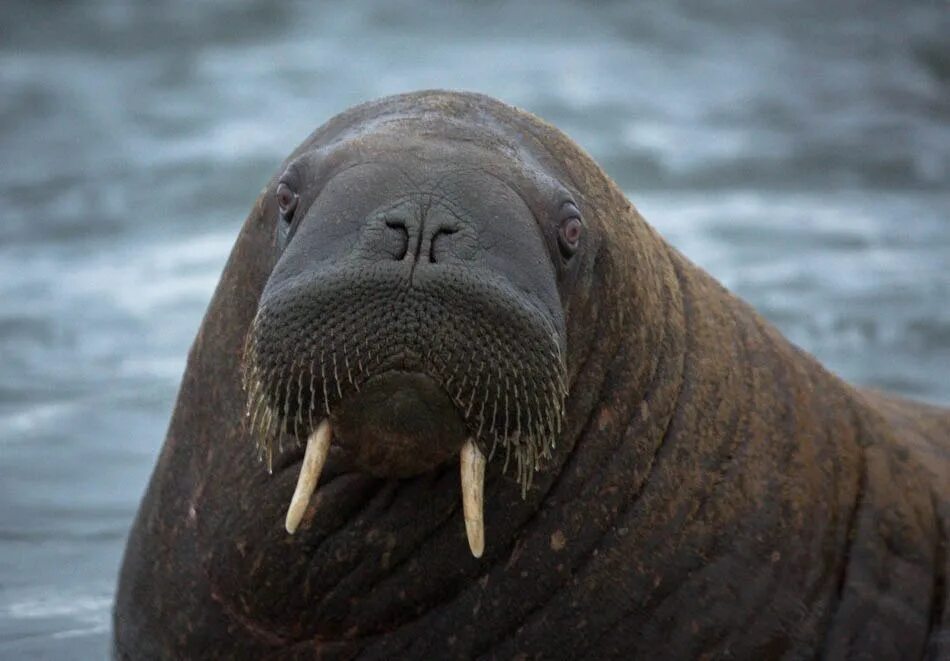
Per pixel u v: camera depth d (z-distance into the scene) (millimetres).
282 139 93375
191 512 24516
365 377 19719
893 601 26016
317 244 20641
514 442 20453
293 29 130125
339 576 23375
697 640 24266
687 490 24297
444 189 21000
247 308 24094
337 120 24703
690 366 24984
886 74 119250
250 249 24219
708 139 94750
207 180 84188
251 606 23828
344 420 20250
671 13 137750
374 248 20109
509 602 23516
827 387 27312
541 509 23375
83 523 36781
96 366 51531
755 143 93938
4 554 34562
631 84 111625
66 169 87562
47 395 48156
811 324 54188
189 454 24875
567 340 23031
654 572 24000
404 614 23562
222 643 24312
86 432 44406
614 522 23812
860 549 26078
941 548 27109
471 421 20203
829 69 120375
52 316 58344
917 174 87500
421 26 130875
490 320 19828
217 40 127125
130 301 60688
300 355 19844
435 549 23219
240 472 23766
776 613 24859
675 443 24359
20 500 38312
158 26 130875
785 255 66062
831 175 86750
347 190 21094
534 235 21344
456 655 23625
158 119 100375
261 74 113812
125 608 26000
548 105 103000
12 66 118312
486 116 23984
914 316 55375
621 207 24938
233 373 24125
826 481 25922
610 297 23750
